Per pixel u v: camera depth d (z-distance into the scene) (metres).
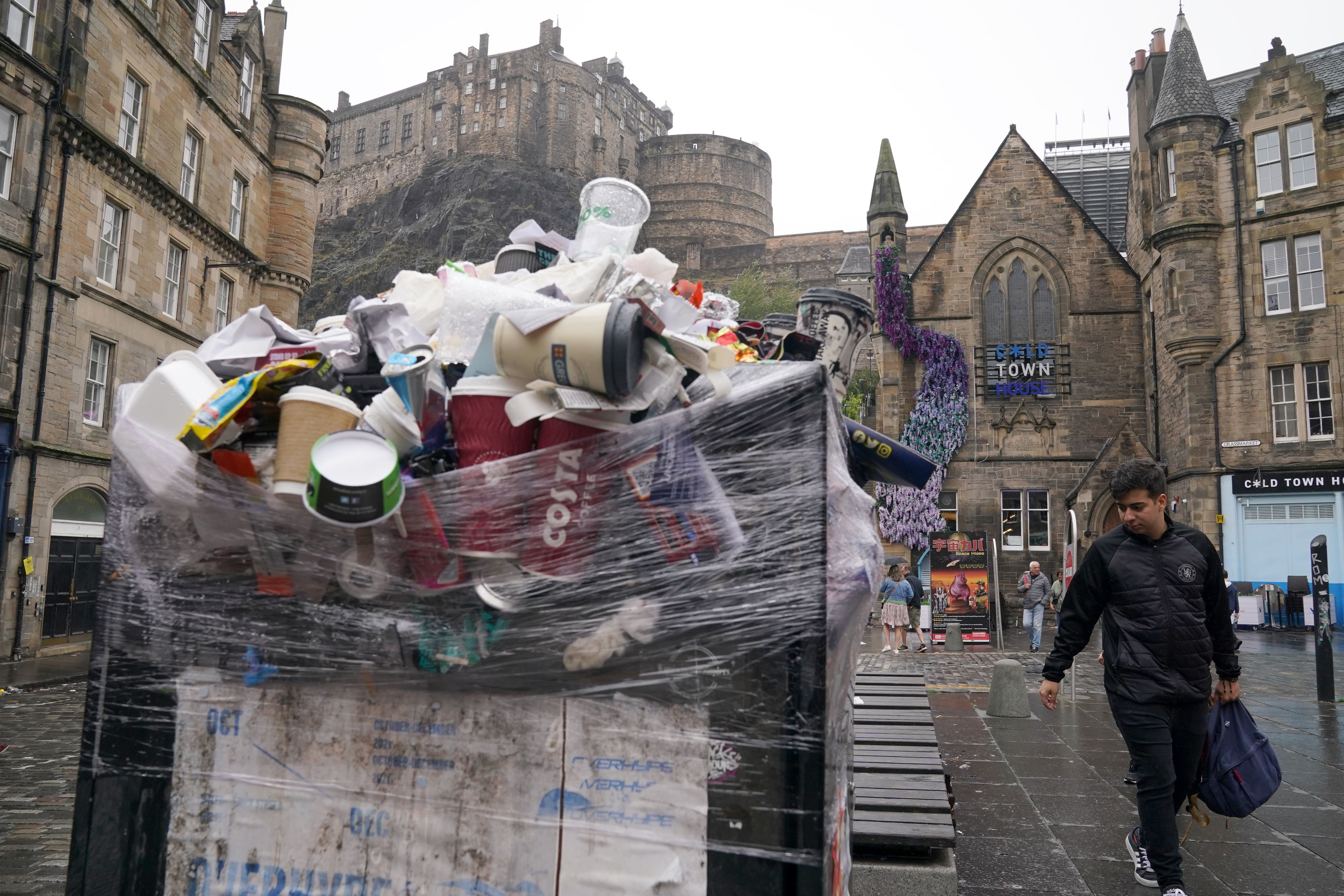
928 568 25.30
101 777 1.65
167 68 18.86
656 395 1.52
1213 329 23.28
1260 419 22.77
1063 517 25.56
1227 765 3.53
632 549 1.53
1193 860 4.21
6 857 4.49
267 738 1.62
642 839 1.51
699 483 1.54
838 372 2.30
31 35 14.97
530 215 71.94
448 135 78.94
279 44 24.70
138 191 17.81
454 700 1.57
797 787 1.47
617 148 82.12
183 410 1.62
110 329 17.03
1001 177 26.89
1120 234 43.12
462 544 1.53
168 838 1.62
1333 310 22.09
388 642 1.58
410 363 1.56
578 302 1.87
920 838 3.09
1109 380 26.03
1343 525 21.73
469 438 1.57
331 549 1.56
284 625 1.62
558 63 77.38
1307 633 21.11
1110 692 3.57
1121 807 5.12
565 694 1.54
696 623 1.52
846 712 1.94
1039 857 4.19
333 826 1.59
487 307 1.77
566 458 1.53
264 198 23.91
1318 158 22.45
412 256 72.81
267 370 1.61
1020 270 26.69
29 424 14.84
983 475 25.95
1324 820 4.91
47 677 12.19
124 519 1.67
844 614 1.80
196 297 20.44
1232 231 23.42
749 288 59.50
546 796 1.54
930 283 26.83
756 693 1.50
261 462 1.59
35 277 14.96
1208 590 3.61
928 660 15.06
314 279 76.62
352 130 85.88
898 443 2.27
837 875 1.72
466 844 1.55
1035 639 17.31
